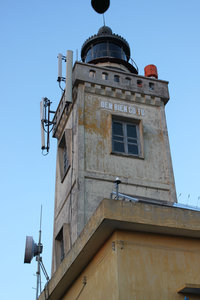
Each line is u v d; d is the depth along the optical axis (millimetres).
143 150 20641
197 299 11383
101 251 12492
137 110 21922
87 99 21188
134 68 26516
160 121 22094
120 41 27266
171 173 20500
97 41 27234
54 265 20172
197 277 11820
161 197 19562
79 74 21484
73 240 17719
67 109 22266
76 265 13641
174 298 11250
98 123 20688
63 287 15289
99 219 11562
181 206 14367
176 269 11742
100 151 19875
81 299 13648
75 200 18562
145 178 19891
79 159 19250
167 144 21406
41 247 17750
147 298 10992
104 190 18828
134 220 11500
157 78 24109
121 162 19938
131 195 19094
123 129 21234
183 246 12203
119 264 11234
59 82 21594
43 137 22266
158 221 11750
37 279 17234
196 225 12102
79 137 19875
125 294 10820
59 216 20875
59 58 22047
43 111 23281
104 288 11789
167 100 23000
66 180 20688
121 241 11609
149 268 11469
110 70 22438
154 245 11898
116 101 21750
